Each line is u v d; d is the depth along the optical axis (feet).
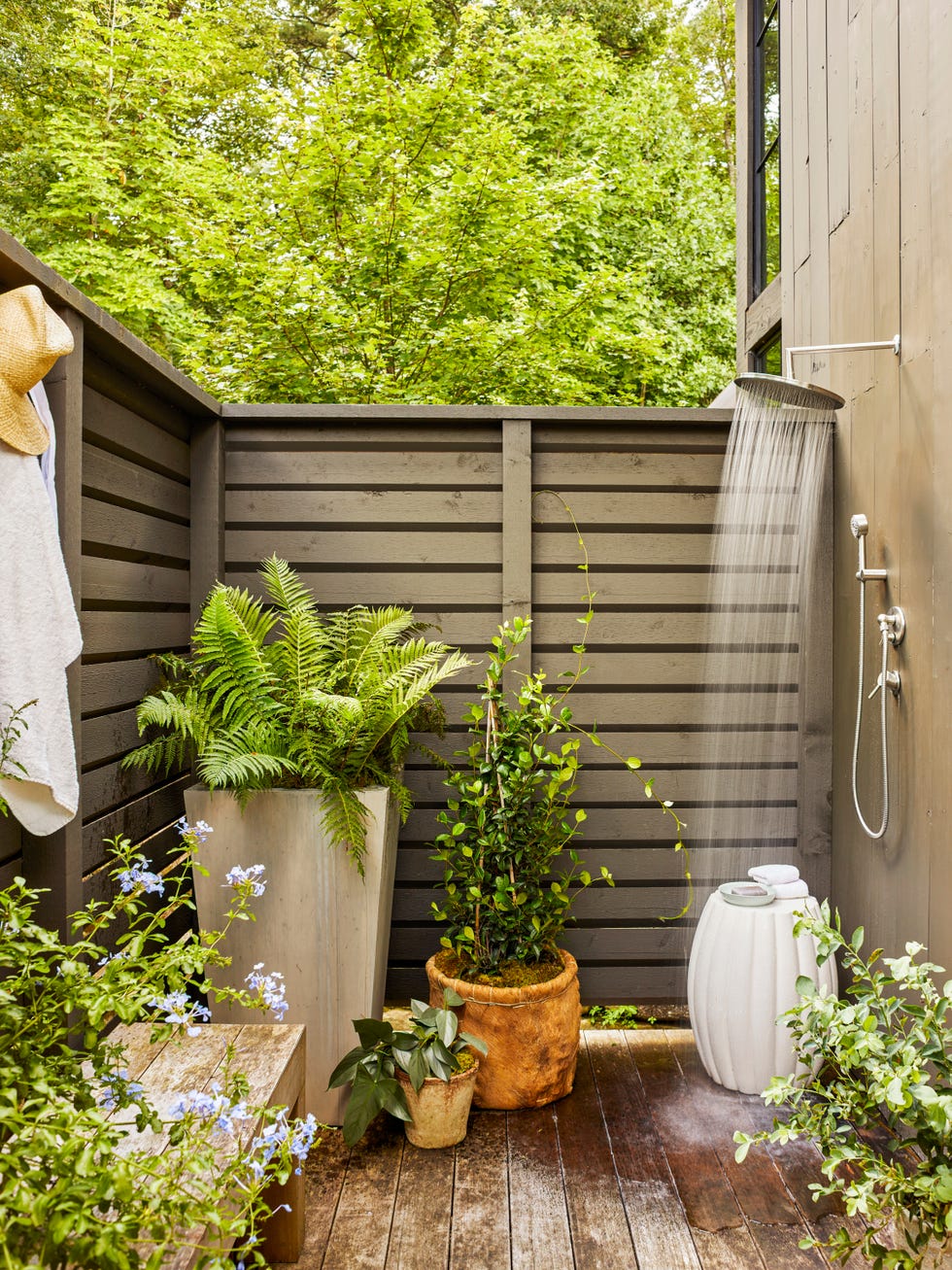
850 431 8.31
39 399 5.48
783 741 8.97
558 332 20.99
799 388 7.42
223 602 7.25
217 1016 7.27
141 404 7.57
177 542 8.53
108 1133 3.22
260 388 18.56
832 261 8.77
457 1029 6.89
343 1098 7.23
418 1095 6.71
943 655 6.36
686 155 31.04
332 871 7.19
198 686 7.66
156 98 22.88
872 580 7.73
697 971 7.73
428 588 9.18
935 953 6.48
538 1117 7.32
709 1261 5.65
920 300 6.73
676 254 29.01
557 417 8.99
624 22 32.65
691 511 9.25
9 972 5.35
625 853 9.20
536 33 25.00
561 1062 7.47
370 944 7.21
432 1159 6.73
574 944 9.20
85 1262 2.77
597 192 19.95
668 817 9.21
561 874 8.87
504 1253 5.72
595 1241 5.83
